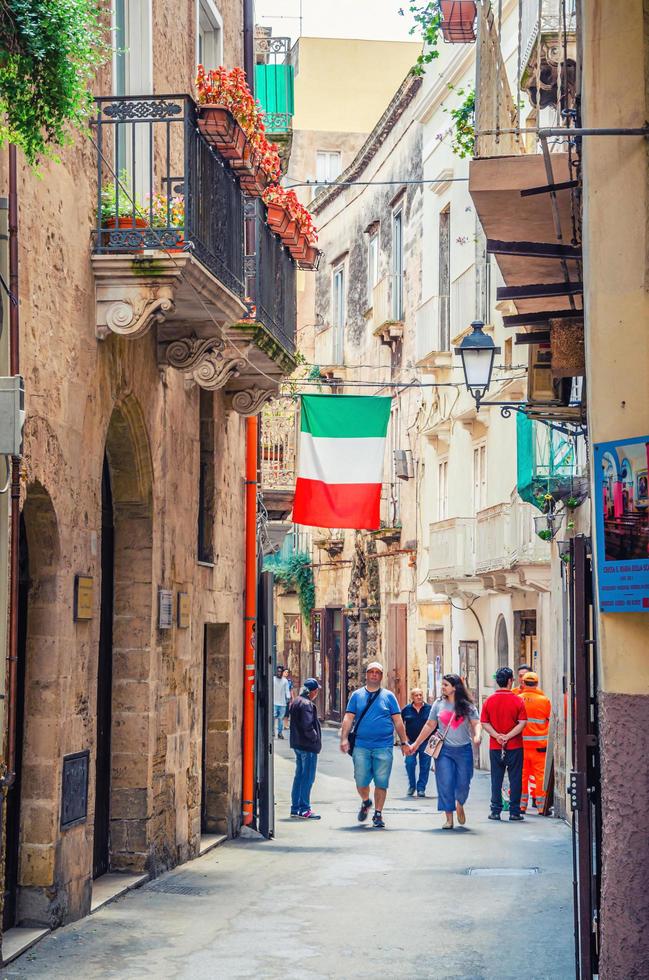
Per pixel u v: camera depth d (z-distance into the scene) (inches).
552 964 452.8
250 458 860.6
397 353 1856.5
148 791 608.4
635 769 354.3
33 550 489.1
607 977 350.9
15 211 432.8
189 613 682.2
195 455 705.6
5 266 430.6
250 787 832.3
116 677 610.9
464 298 1464.1
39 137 388.2
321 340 2295.8
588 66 377.7
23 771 485.7
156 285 532.1
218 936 493.7
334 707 2223.2
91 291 530.6
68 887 503.8
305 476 861.2
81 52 383.6
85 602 517.3
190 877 629.0
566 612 893.8
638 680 355.9
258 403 789.2
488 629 1416.1
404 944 484.7
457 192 1534.2
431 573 1531.7
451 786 848.9
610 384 369.1
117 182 534.6
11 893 480.1
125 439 601.0
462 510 1503.4
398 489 1823.3
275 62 1081.4
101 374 542.0
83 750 520.7
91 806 533.0
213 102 673.0
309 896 582.9
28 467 458.6
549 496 938.7
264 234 709.9
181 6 706.2
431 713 864.9
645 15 372.2
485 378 785.6
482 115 499.8
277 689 1925.4
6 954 445.7
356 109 2632.9
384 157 1939.0
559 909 553.9
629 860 351.9
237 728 823.1
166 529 641.0
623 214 369.4
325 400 865.5
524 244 502.9
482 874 650.8
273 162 681.6
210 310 595.8
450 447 1552.7
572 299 532.7
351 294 2142.0
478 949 476.4
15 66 368.8
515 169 458.6
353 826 871.7
